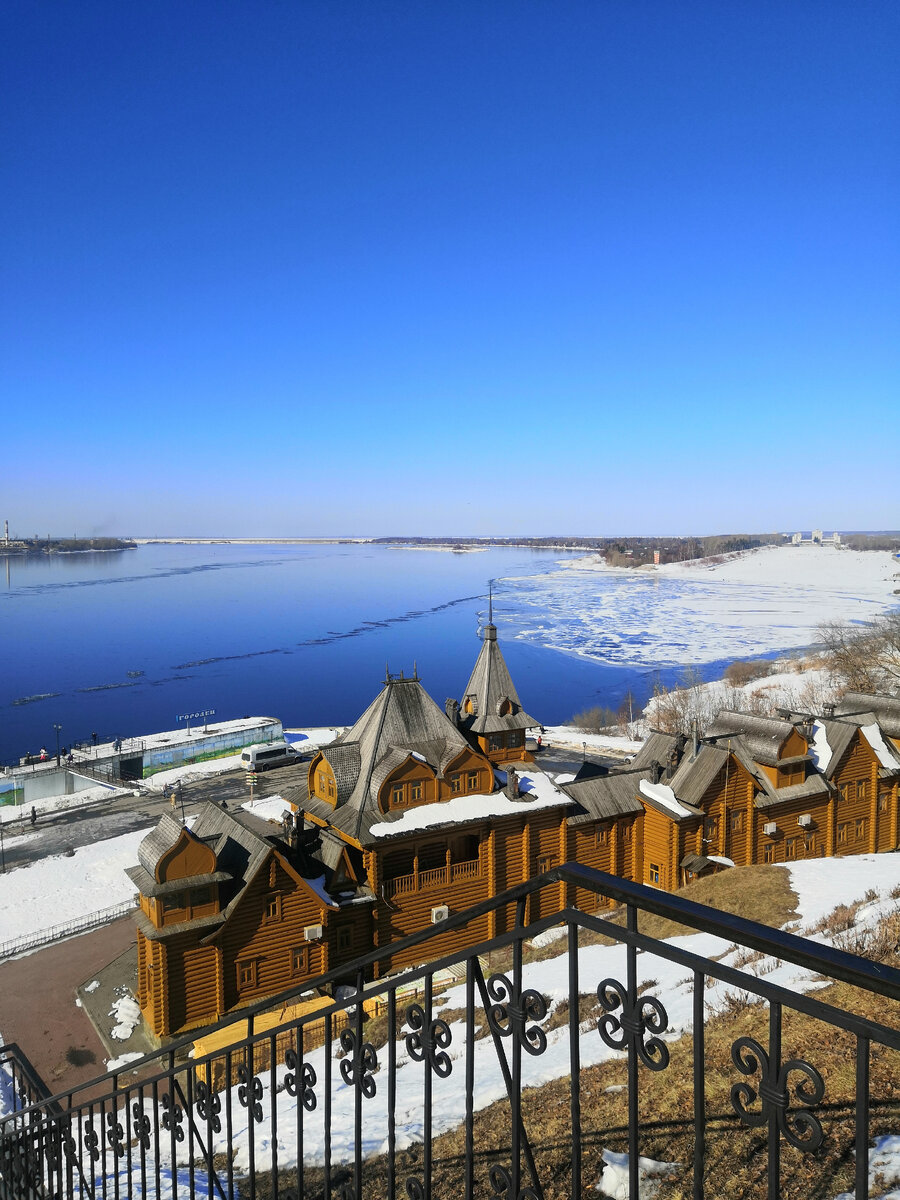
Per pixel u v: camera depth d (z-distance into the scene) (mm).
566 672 151125
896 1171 9688
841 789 46656
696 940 28359
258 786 75312
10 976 39406
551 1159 11844
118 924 45375
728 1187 10055
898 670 93812
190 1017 31922
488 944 5535
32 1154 13531
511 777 39156
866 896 31125
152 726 120125
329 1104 6914
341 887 35562
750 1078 13492
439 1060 5906
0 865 55938
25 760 83875
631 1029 4621
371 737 39312
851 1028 3662
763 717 46281
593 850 41875
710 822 41750
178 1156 16125
